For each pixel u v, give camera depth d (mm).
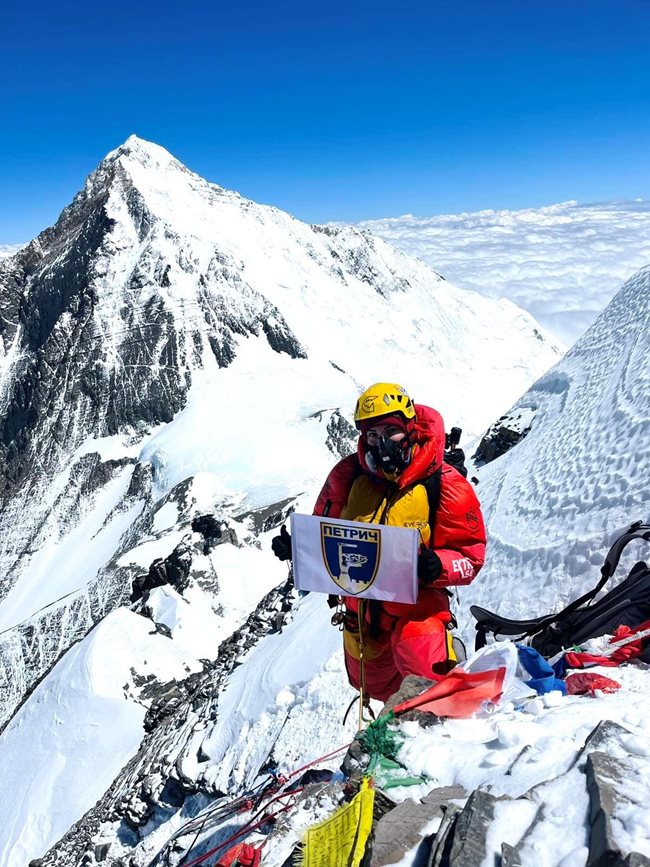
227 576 79438
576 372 23422
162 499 175375
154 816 21984
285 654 20938
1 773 60344
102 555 182500
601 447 13789
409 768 3225
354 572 4605
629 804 2135
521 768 2723
